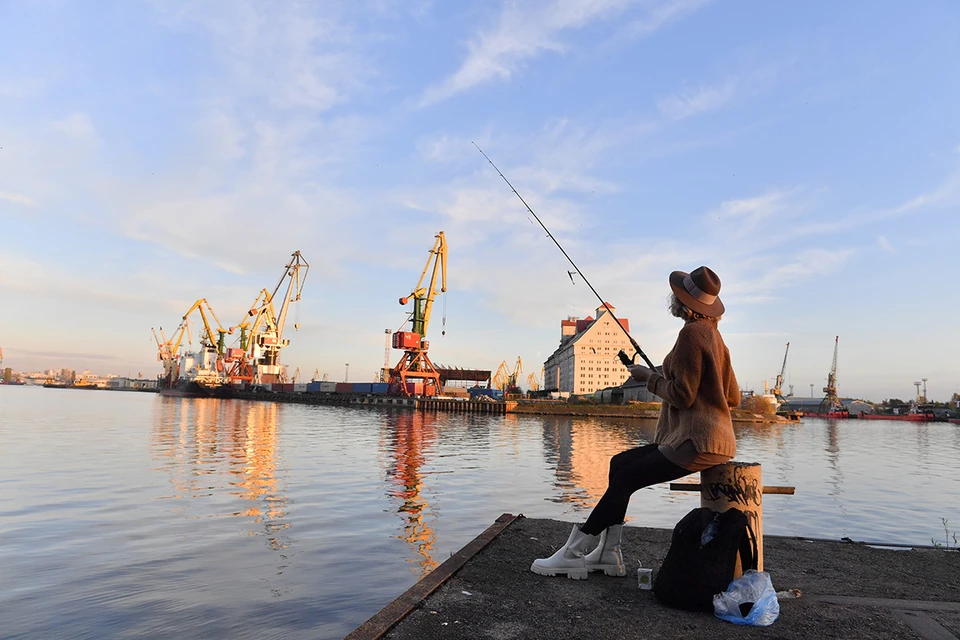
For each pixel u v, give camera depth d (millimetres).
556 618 3078
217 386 145750
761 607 3049
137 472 21141
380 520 14305
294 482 20203
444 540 12445
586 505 17750
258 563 10414
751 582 3166
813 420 146750
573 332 185500
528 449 37156
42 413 60438
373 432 48062
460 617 3066
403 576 9891
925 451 49562
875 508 19531
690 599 3203
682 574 3230
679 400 3350
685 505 17594
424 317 104438
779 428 88875
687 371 3328
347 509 15570
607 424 72562
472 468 26406
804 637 2873
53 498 15953
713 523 3318
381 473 23375
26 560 10281
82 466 22344
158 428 43688
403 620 3002
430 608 3186
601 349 144500
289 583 9383
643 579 3617
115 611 8055
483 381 124375
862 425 118562
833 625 3047
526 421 76188
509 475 24375
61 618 7773
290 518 14211
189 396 147625
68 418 53000
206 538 12055
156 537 12023
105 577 9453
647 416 91438
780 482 26859
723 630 2947
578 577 3791
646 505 17562
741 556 3352
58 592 8734
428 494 18734
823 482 26984
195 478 20219
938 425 135375
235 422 54625
